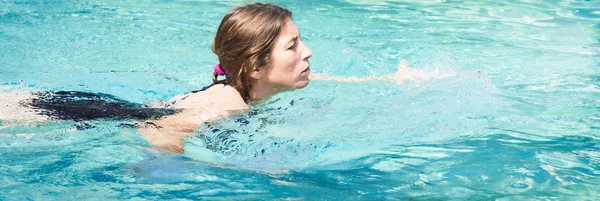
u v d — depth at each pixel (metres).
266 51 3.75
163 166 3.11
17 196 2.74
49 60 5.47
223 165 3.18
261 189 2.89
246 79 3.86
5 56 5.52
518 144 3.59
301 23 7.09
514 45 6.27
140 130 3.52
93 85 4.80
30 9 7.46
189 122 3.63
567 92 4.71
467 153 3.44
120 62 5.51
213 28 6.81
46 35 6.33
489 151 3.47
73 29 6.60
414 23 7.23
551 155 3.41
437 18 7.50
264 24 3.73
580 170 3.19
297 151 3.43
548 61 5.66
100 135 3.48
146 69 5.33
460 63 5.55
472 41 6.39
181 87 4.85
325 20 7.28
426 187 2.96
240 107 3.81
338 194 2.86
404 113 4.12
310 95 4.46
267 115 3.89
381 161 3.31
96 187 2.86
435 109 4.20
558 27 7.08
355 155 3.40
